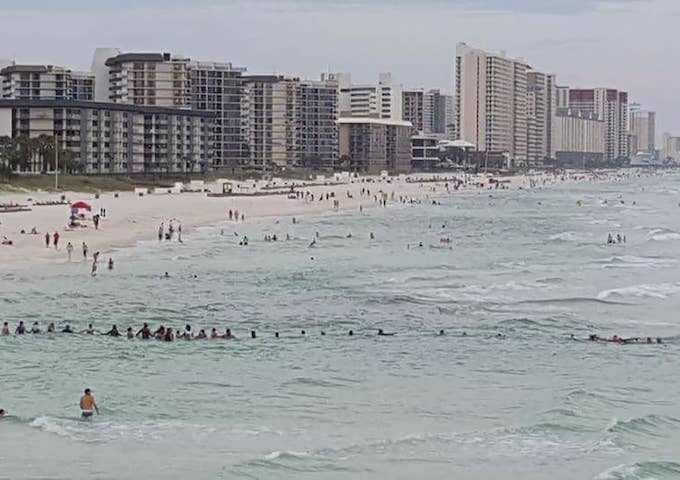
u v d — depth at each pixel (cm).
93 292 13438
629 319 12250
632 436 7025
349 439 6844
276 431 7012
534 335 11094
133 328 11138
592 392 8294
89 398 7325
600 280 15475
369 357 9719
